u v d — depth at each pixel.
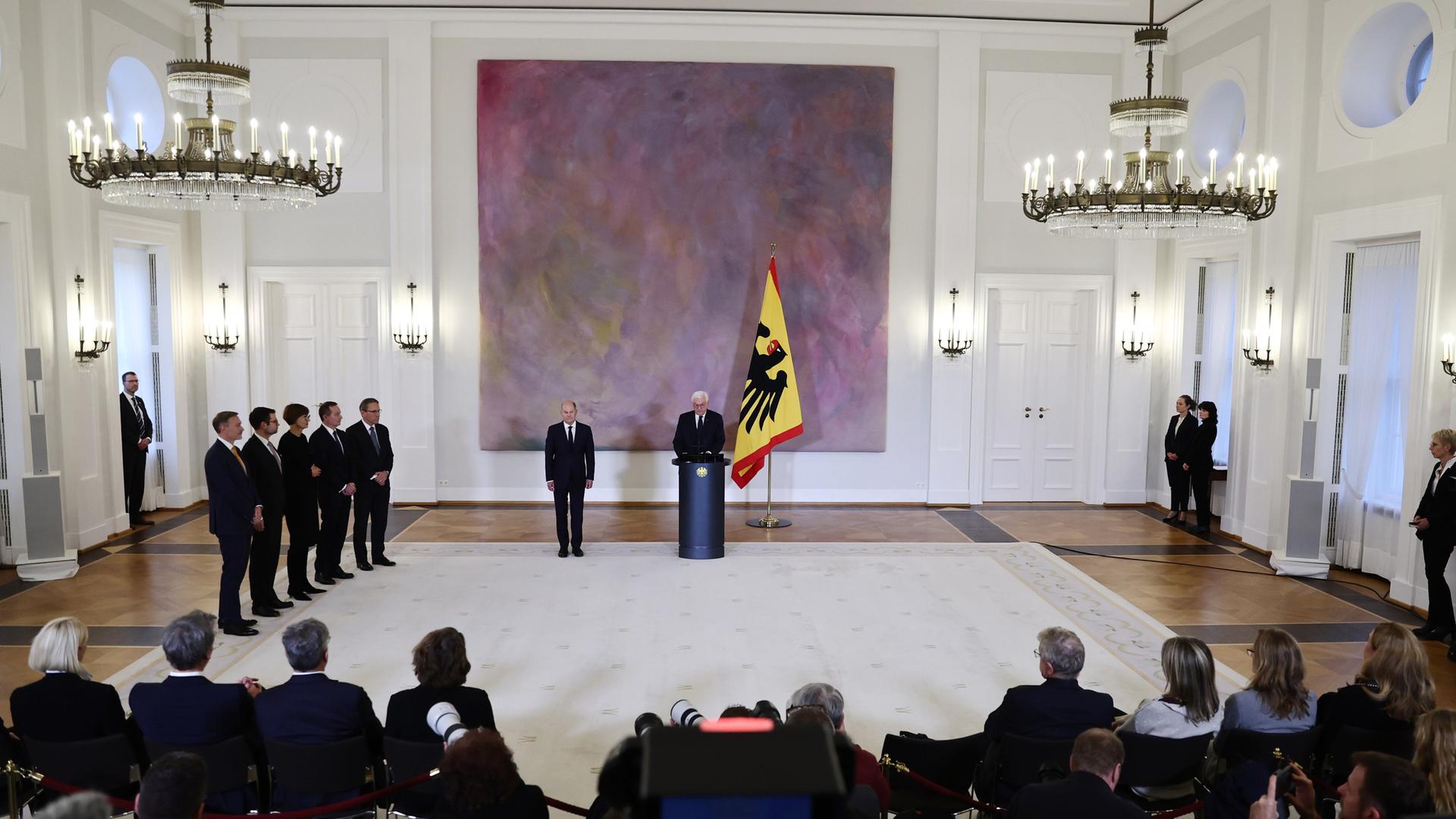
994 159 11.45
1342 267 8.76
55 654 3.74
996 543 9.67
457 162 11.23
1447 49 7.39
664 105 11.23
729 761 0.87
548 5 10.85
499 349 11.34
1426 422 7.52
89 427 9.14
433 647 3.83
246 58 11.09
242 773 3.70
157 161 5.95
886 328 11.52
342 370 11.51
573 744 5.05
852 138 11.32
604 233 11.28
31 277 8.40
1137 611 7.40
